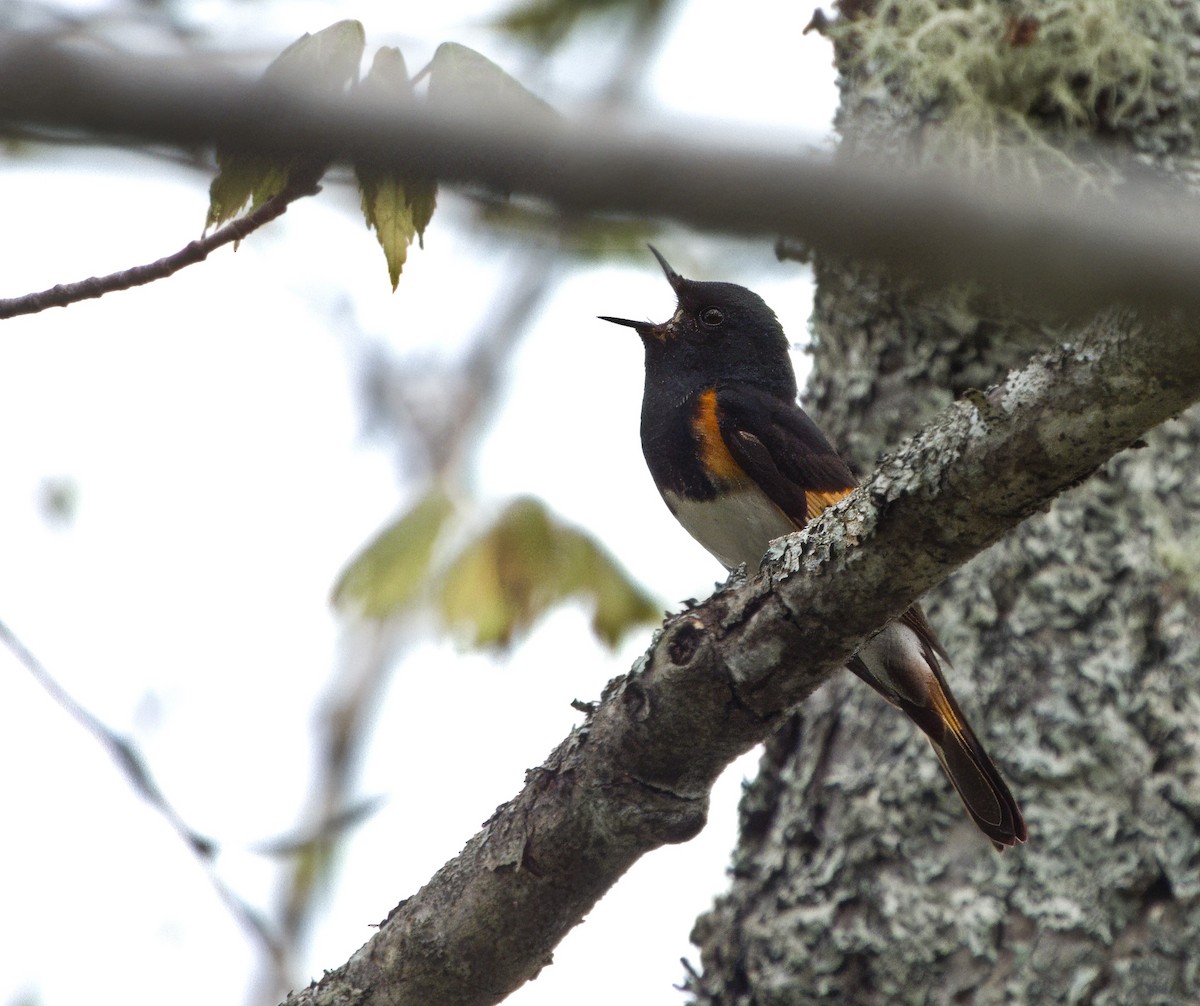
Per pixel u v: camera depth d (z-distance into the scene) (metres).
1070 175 8.77
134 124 2.32
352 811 9.02
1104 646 8.48
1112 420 5.20
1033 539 8.72
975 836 8.41
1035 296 2.54
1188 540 8.58
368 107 2.43
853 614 6.11
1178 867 8.03
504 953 6.68
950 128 8.96
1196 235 2.40
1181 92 9.03
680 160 2.31
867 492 5.91
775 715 6.40
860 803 8.67
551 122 2.38
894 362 9.46
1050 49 8.98
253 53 5.24
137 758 8.30
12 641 8.03
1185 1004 7.82
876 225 2.37
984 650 8.68
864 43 9.42
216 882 8.70
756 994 8.52
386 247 5.33
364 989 6.79
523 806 6.65
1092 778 8.30
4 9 3.63
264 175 5.43
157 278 6.30
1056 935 8.07
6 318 6.42
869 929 8.38
